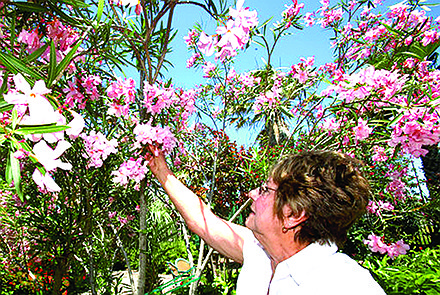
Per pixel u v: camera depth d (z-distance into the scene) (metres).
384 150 2.80
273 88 2.69
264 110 2.83
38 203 2.01
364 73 1.75
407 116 1.54
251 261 1.00
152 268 1.94
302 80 2.67
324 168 0.76
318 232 0.75
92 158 1.39
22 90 0.68
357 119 1.82
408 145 1.59
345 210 0.73
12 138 0.65
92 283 2.09
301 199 0.74
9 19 1.33
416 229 3.77
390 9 2.39
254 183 2.76
